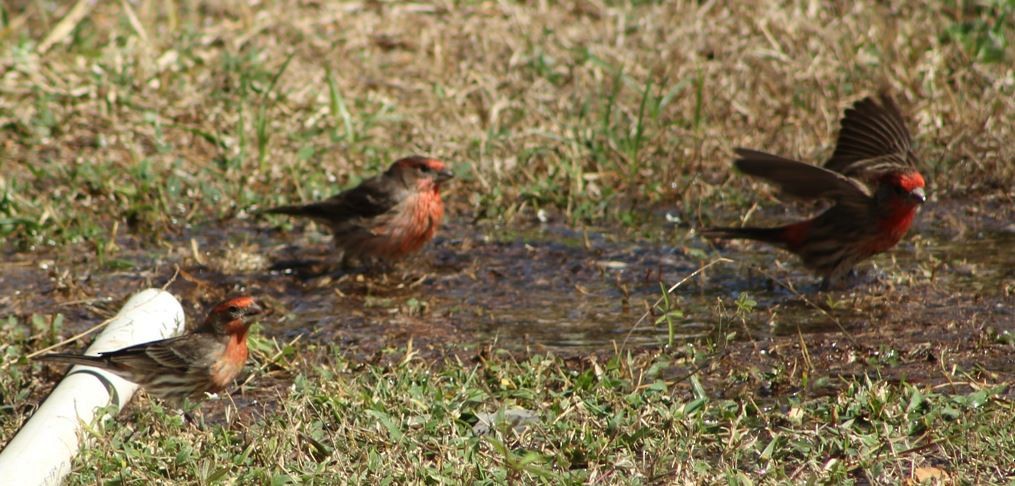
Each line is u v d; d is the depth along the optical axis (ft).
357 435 28.50
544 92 58.65
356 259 44.73
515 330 37.58
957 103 55.21
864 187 39.40
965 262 42.34
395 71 62.08
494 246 46.47
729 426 28.73
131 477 26.48
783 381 31.65
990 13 64.08
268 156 53.42
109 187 49.98
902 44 60.90
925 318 36.81
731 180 51.62
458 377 32.42
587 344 35.94
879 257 43.73
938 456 27.17
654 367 32.17
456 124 56.08
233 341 31.63
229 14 69.15
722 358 33.68
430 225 44.52
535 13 67.41
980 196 49.60
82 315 39.52
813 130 54.49
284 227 48.85
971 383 30.68
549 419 29.17
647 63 60.75
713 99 56.95
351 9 69.21
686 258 44.50
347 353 35.76
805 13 65.26
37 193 49.88
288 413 29.17
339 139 54.44
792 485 25.38
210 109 56.85
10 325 37.45
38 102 55.83
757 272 42.65
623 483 25.77
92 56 61.98
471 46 63.98
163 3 70.44
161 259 45.29
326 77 57.16
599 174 52.08
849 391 30.14
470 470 26.48
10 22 66.74
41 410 28.89
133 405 31.99
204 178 52.16
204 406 31.81
